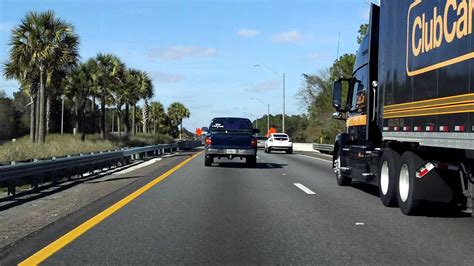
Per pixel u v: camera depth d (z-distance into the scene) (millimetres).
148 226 9094
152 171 20938
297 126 125312
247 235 8398
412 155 9992
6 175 12094
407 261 6762
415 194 9797
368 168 13102
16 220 9664
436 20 8820
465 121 7723
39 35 30062
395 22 10938
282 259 6895
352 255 7090
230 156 24031
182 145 52156
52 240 7938
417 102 9594
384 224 9352
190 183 16203
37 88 32969
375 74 13312
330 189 14938
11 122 73562
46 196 13062
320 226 9156
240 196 13211
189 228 8945
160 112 95062
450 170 9445
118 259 6855
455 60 8078
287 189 14883
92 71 42625
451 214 10398
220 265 6598
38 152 22078
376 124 12938
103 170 21547
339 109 15461
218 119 25203
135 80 55406
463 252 7234
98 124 80250
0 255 7016
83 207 11211
